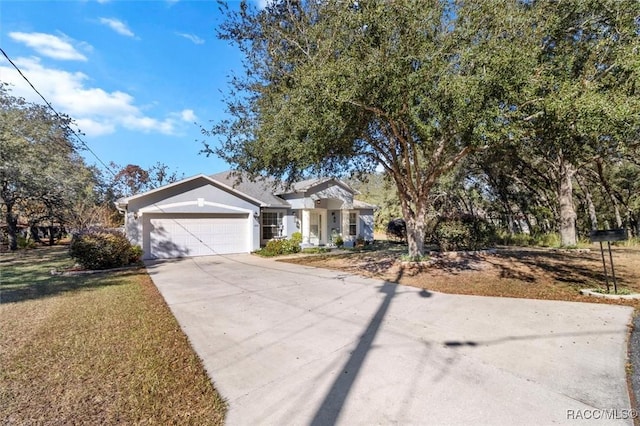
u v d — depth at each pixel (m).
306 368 3.65
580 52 6.38
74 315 5.79
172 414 2.84
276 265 12.29
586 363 3.65
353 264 11.88
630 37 5.86
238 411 2.86
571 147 7.11
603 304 5.95
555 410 2.79
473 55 5.70
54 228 26.91
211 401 3.02
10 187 17.45
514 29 6.05
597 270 9.27
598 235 6.71
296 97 6.81
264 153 8.71
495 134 5.74
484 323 5.09
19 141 14.38
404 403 2.92
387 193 31.36
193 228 15.28
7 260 14.39
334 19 6.35
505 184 20.98
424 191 10.83
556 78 5.87
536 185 20.16
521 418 2.68
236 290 7.81
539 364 3.64
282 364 3.77
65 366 3.77
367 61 6.09
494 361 3.73
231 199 16.08
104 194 25.45
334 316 5.61
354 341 4.43
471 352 3.99
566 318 5.22
